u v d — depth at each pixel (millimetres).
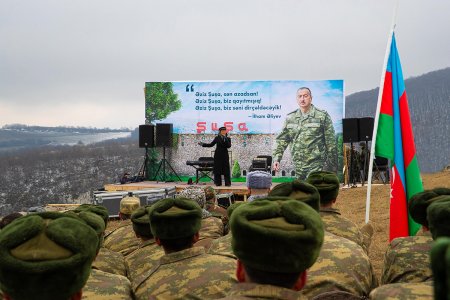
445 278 933
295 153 17594
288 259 1883
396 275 3371
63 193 83625
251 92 17688
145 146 17469
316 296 2957
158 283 3008
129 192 14742
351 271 3223
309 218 1959
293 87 17547
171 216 3037
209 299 2863
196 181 16891
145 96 18047
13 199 84125
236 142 17797
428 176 19922
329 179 4207
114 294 3004
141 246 4062
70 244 1900
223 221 6000
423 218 3547
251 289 1916
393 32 6004
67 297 1930
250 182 6355
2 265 1836
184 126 17922
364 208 13891
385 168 18359
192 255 3127
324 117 17500
